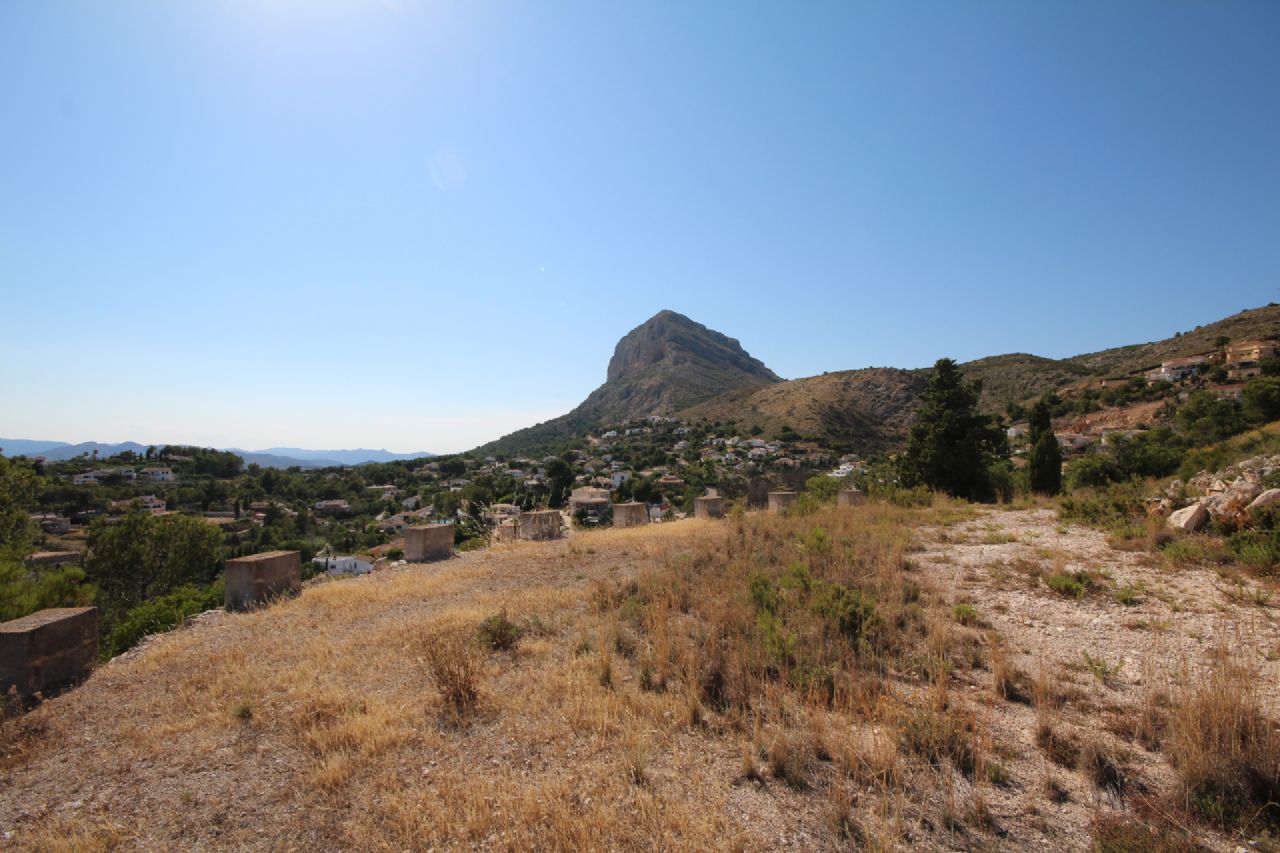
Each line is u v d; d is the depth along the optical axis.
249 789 4.09
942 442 21.64
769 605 7.24
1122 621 6.45
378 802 3.86
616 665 5.91
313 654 6.55
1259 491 9.03
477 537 15.39
